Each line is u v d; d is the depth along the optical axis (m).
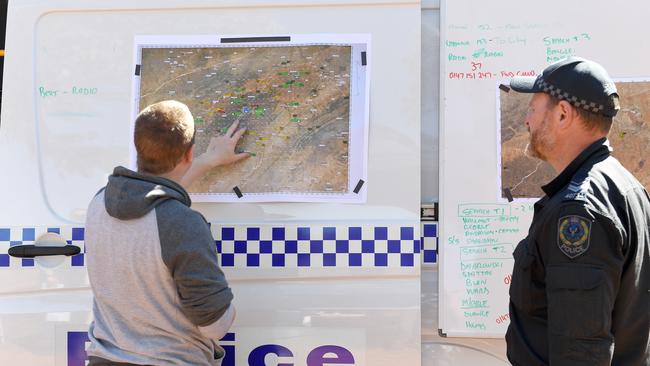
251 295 2.60
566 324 1.74
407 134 2.60
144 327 2.06
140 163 2.17
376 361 2.56
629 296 1.84
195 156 2.65
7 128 2.72
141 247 2.03
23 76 2.73
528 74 2.60
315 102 2.64
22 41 2.75
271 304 2.59
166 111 2.16
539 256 1.88
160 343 2.06
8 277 2.66
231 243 2.61
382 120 2.61
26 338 2.66
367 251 2.57
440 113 2.61
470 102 2.60
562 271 1.75
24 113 2.72
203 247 2.03
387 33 2.63
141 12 2.72
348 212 2.59
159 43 2.71
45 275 2.65
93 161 2.70
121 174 2.13
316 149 2.62
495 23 2.62
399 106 2.61
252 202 2.62
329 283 2.58
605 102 1.88
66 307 2.65
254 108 2.66
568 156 1.96
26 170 2.70
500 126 2.59
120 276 2.05
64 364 2.65
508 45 2.61
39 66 2.74
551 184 1.95
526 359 1.96
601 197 1.79
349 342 2.57
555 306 1.76
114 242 2.06
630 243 1.82
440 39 2.64
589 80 1.88
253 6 2.68
